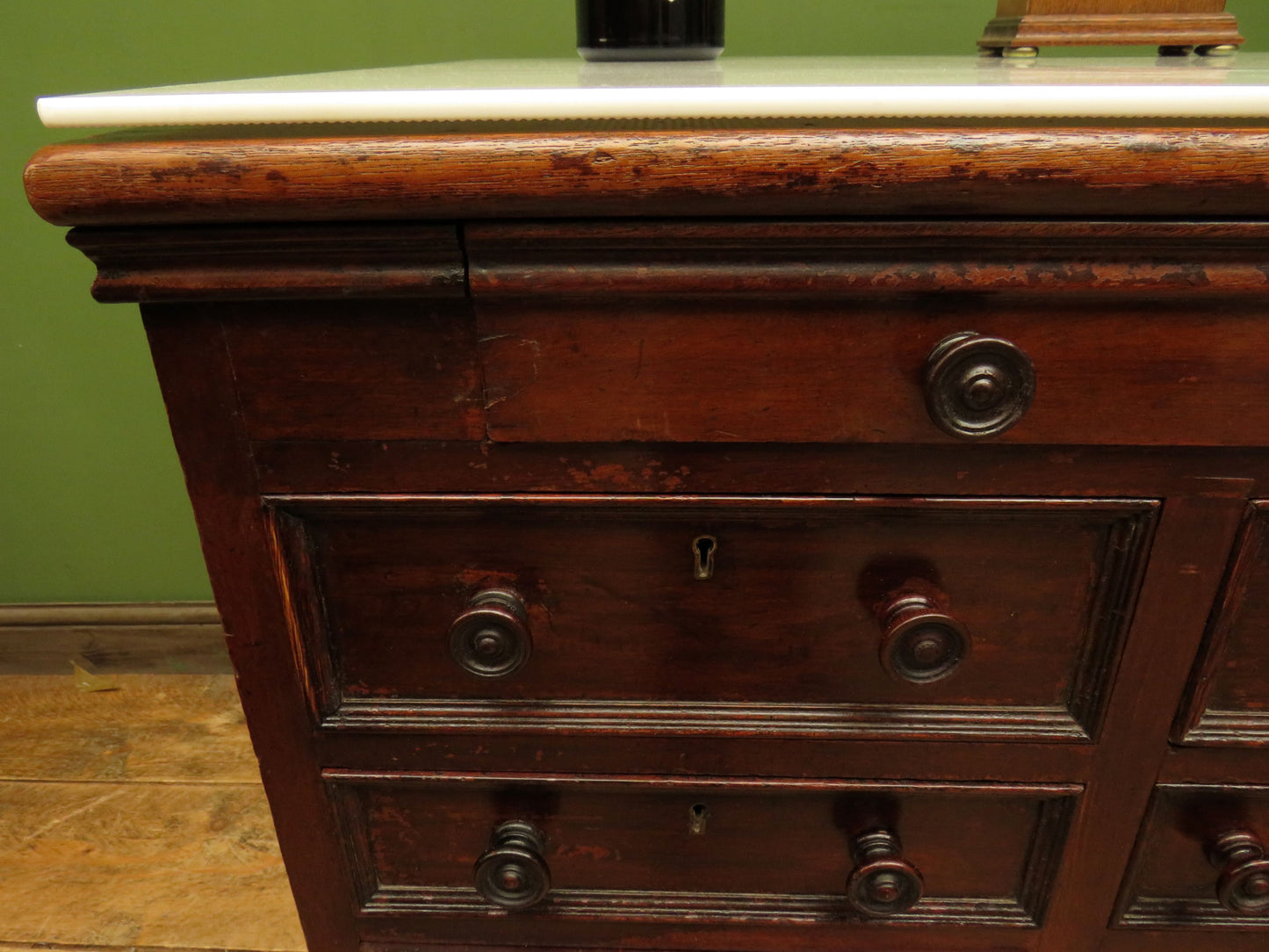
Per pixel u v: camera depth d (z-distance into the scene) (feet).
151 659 4.14
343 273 1.40
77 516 3.86
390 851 2.16
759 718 1.90
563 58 3.12
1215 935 2.15
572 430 1.57
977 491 1.62
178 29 3.09
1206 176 1.24
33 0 3.01
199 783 3.46
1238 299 1.41
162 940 2.81
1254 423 1.51
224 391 1.57
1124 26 2.19
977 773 1.95
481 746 1.95
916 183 1.25
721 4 2.21
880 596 1.77
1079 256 1.36
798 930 2.23
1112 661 1.77
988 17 3.07
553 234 1.35
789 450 1.60
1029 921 2.15
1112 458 1.57
